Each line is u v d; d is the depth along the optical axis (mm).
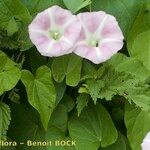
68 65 410
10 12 396
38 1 413
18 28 404
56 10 398
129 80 400
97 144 416
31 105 421
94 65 423
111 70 411
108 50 401
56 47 391
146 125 423
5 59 384
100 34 410
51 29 404
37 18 394
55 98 392
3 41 401
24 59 408
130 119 425
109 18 408
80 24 396
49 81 394
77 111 424
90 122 425
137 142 421
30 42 405
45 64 422
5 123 387
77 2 402
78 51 396
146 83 417
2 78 379
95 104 425
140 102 394
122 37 405
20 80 424
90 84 402
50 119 419
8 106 394
